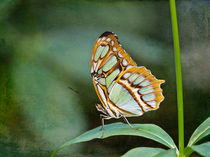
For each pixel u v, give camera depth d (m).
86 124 0.88
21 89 0.88
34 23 0.91
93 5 0.92
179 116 0.76
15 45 0.89
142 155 0.73
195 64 0.92
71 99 0.88
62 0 0.92
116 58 0.77
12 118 0.88
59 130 0.88
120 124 0.77
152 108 0.77
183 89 0.91
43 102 0.87
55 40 0.90
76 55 0.89
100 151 0.90
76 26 0.90
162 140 0.75
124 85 0.77
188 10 0.94
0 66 0.88
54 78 0.88
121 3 0.92
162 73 0.90
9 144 0.88
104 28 0.91
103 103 0.77
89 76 0.88
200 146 0.73
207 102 0.91
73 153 0.89
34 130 0.88
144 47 0.91
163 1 0.93
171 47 0.91
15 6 0.91
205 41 0.92
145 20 0.92
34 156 0.87
